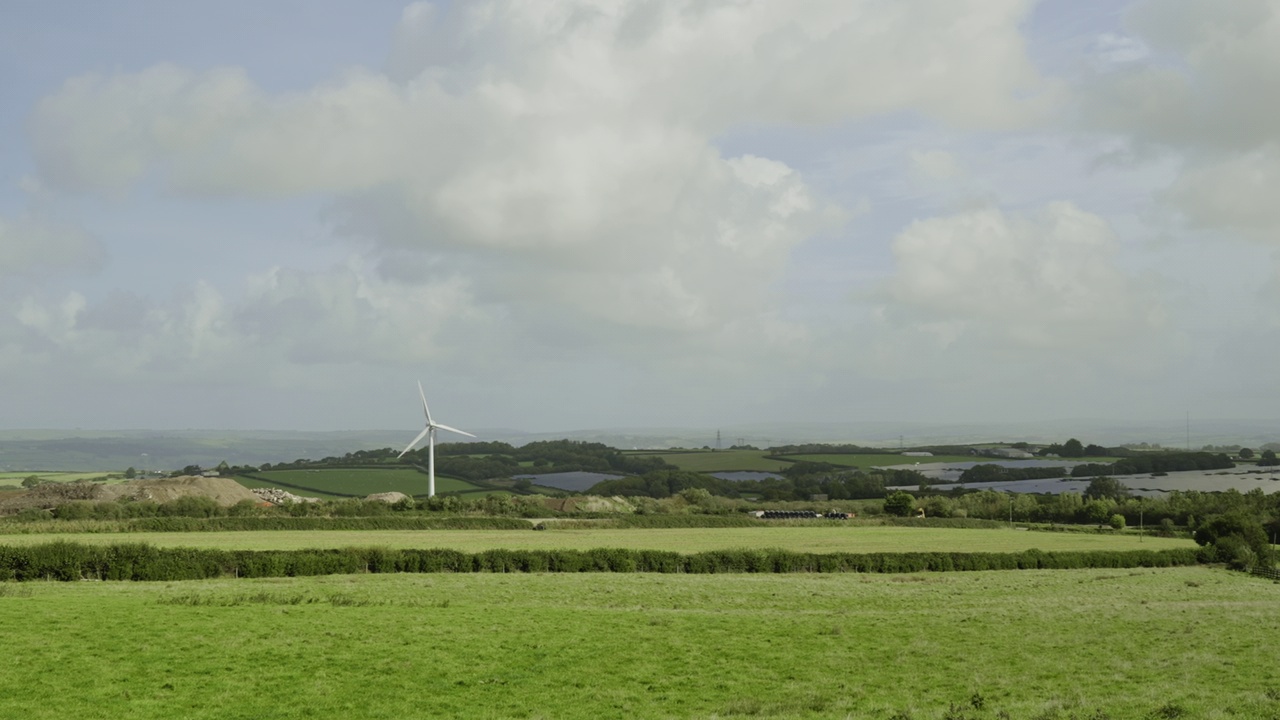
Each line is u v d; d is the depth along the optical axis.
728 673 34.56
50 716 26.88
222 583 59.78
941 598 58.62
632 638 40.19
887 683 33.19
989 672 34.91
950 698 30.80
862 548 94.19
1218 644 40.62
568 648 37.69
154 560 63.56
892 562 81.88
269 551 69.56
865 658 37.47
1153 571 84.50
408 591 55.28
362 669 33.09
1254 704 27.55
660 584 63.72
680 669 34.97
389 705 29.25
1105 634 43.44
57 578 60.72
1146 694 30.02
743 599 56.09
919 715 27.31
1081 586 68.69
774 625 44.47
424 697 30.23
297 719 27.72
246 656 34.06
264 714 28.00
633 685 32.50
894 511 155.38
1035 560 87.50
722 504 166.75
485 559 73.62
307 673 32.31
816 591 61.12
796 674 34.59
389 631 39.25
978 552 87.06
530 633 40.28
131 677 30.94
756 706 29.23
